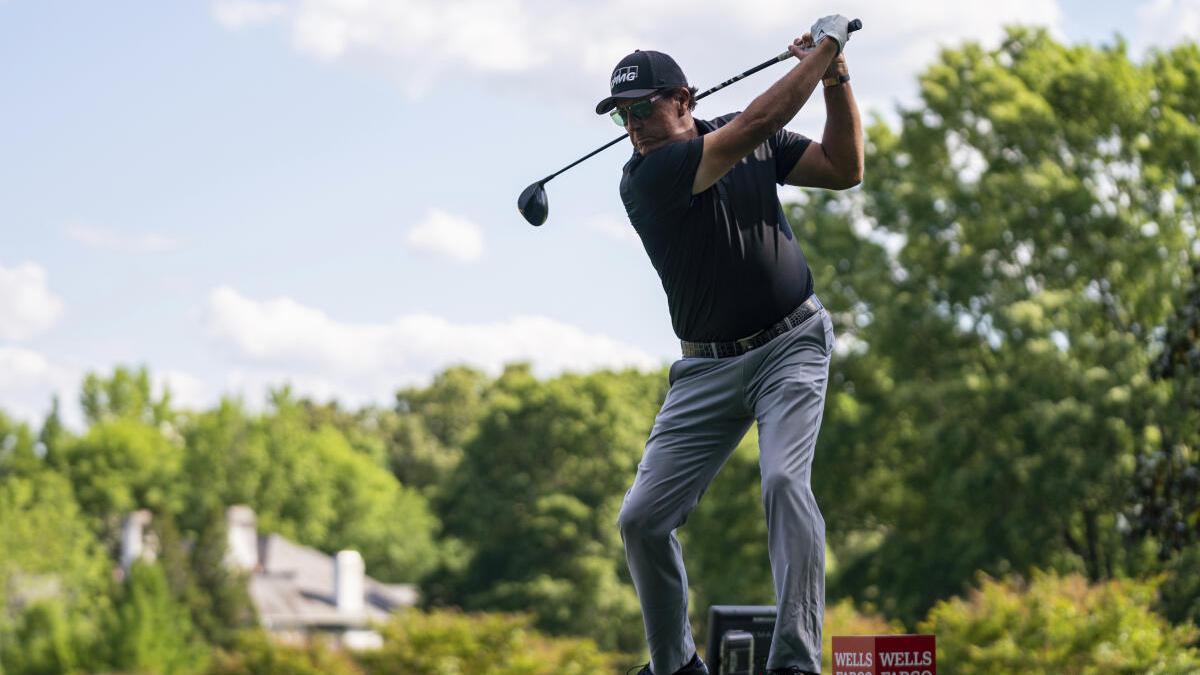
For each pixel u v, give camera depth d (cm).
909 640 577
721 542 4712
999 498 4212
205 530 8600
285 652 2778
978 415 4225
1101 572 4181
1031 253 4438
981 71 4509
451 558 8431
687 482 690
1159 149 4278
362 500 12825
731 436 691
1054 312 4162
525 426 8575
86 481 12350
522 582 8056
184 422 15050
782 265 667
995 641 2080
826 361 675
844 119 685
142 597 7062
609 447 8419
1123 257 4125
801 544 630
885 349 4462
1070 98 4425
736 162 633
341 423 15450
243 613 8225
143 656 6869
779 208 679
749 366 670
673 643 710
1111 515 4278
